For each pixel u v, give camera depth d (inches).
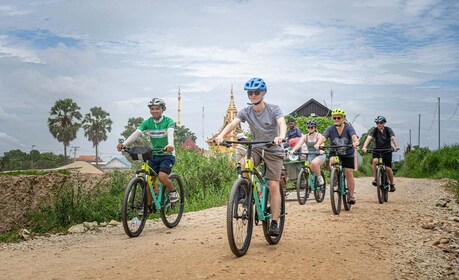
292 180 484.4
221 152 635.5
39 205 442.6
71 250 285.9
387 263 243.3
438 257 259.9
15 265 251.4
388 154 477.1
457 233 319.6
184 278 207.2
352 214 384.5
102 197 464.4
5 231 414.9
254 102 253.0
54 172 476.4
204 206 505.7
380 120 471.5
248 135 709.9
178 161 597.9
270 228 256.2
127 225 313.0
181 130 2500.0
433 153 1043.9
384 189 479.5
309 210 410.9
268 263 226.2
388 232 315.6
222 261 229.6
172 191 345.7
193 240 285.6
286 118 1069.8
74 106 3535.9
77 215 428.1
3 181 441.7
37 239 373.4
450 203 486.9
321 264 230.5
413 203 477.1
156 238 307.7
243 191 240.5
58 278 215.6
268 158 257.0
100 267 230.5
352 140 395.9
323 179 482.6
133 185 319.3
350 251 258.7
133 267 226.7
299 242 273.4
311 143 486.0
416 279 221.9
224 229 322.7
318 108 1665.8
